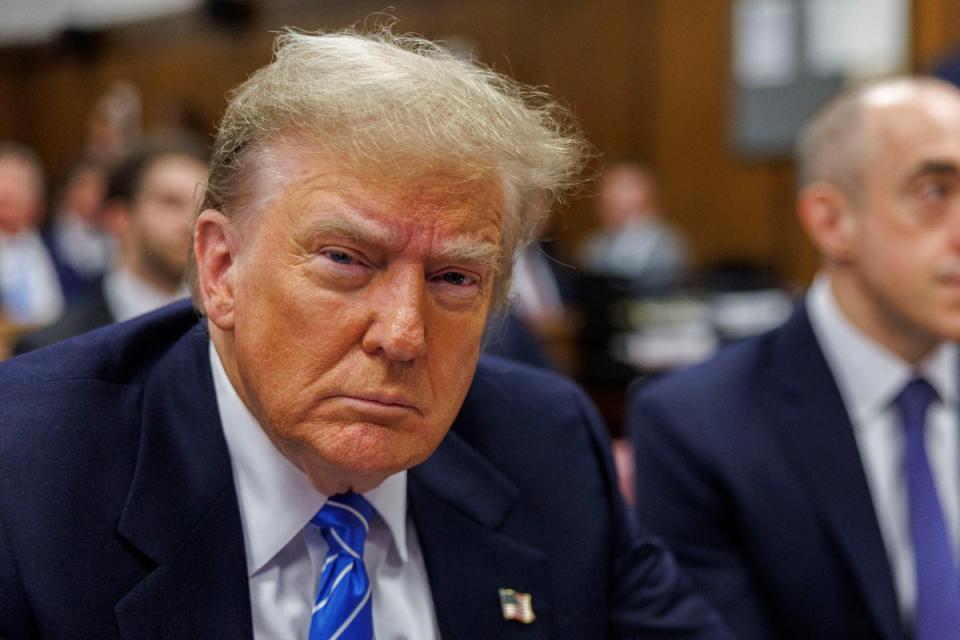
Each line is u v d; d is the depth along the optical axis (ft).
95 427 2.80
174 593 2.66
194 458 2.82
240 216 2.53
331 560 2.84
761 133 16.66
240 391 2.76
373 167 2.34
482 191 2.43
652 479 4.63
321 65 2.47
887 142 4.41
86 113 25.75
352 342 2.44
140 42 24.31
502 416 3.35
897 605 4.22
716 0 17.08
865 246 4.46
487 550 3.09
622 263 16.37
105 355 2.97
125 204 7.20
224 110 2.68
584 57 18.60
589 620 3.18
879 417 4.56
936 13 14.55
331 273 2.41
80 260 16.52
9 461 2.67
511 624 3.05
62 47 25.82
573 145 2.85
